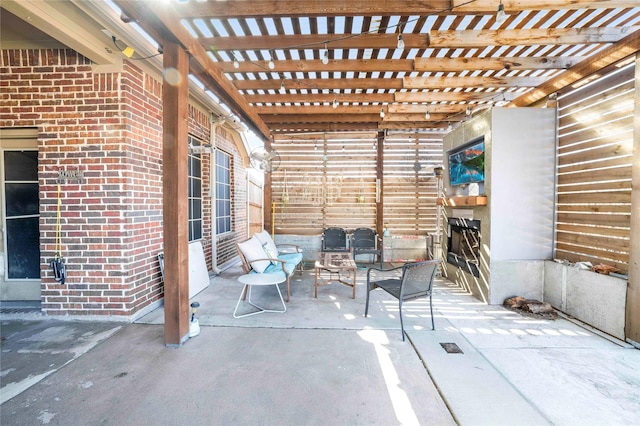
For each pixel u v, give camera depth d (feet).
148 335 8.57
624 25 8.79
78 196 9.40
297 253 15.43
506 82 12.18
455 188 15.06
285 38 9.16
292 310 10.63
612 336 8.59
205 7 7.63
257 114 15.57
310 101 13.96
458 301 11.76
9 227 10.64
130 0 5.88
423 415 5.41
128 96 9.37
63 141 9.39
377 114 16.49
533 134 11.37
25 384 6.24
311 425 5.17
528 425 5.15
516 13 7.93
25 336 8.46
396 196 19.44
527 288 11.39
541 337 8.55
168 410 5.52
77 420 5.25
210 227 15.48
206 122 14.85
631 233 8.09
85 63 9.29
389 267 17.69
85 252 9.45
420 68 10.65
